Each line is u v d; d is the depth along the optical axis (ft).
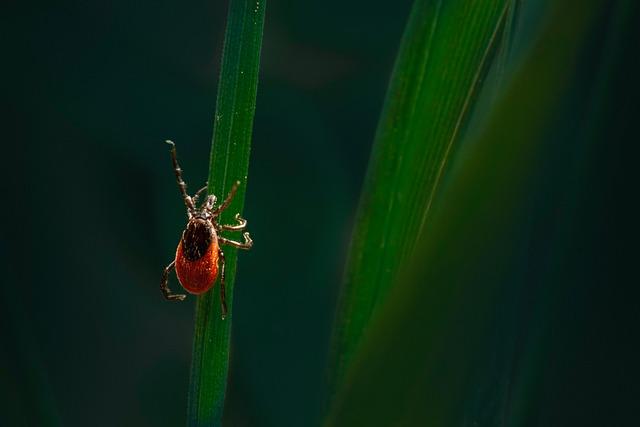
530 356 0.21
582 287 0.21
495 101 0.20
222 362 0.22
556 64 0.20
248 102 0.21
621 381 0.20
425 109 0.21
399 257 0.22
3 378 0.23
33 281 0.29
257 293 0.29
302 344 0.29
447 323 0.20
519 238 0.20
